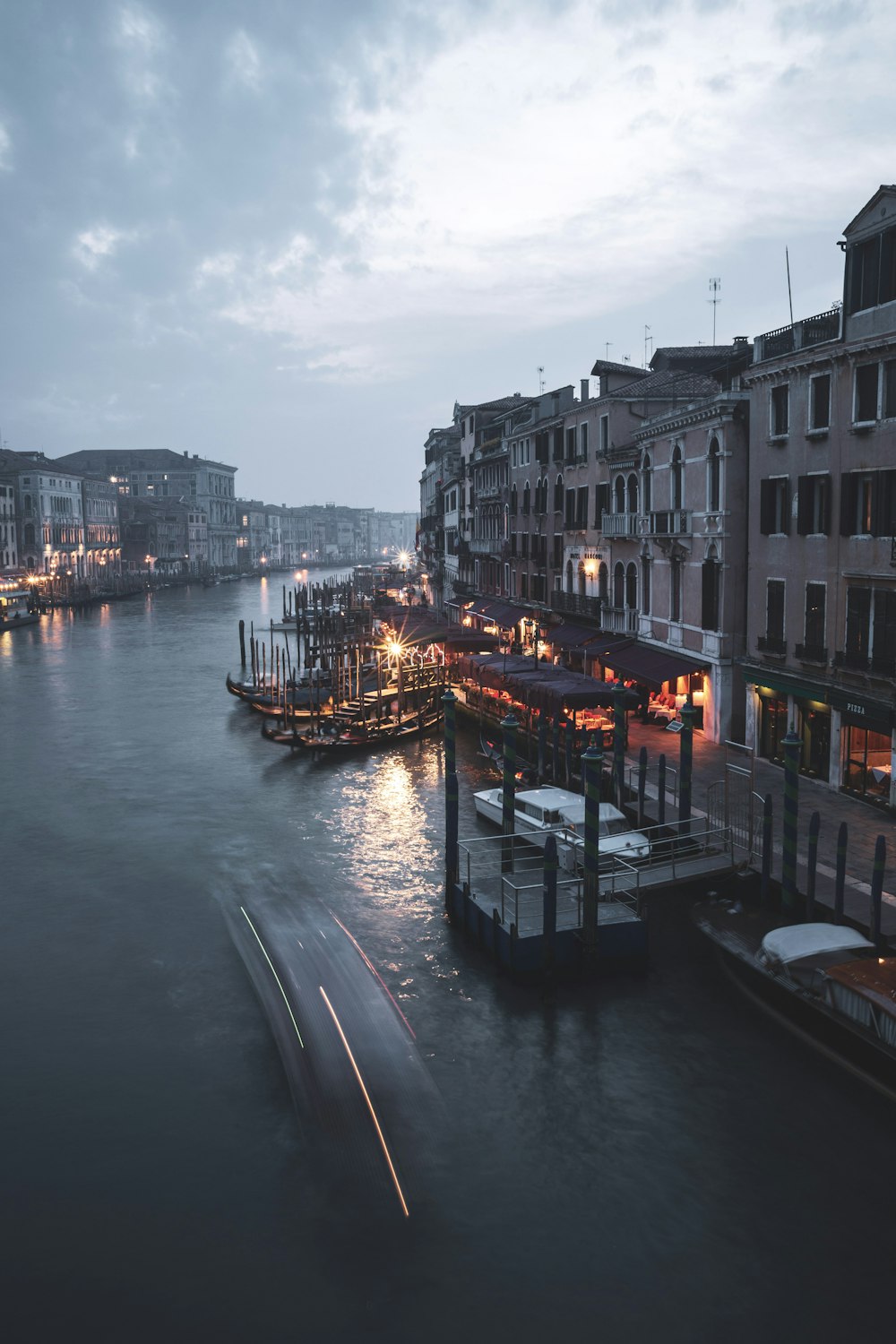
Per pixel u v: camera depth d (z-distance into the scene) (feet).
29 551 371.35
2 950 62.54
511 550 169.27
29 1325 33.81
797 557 81.87
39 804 96.73
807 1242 37.37
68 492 403.75
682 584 102.83
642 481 111.86
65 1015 54.29
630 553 116.98
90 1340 33.27
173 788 102.47
